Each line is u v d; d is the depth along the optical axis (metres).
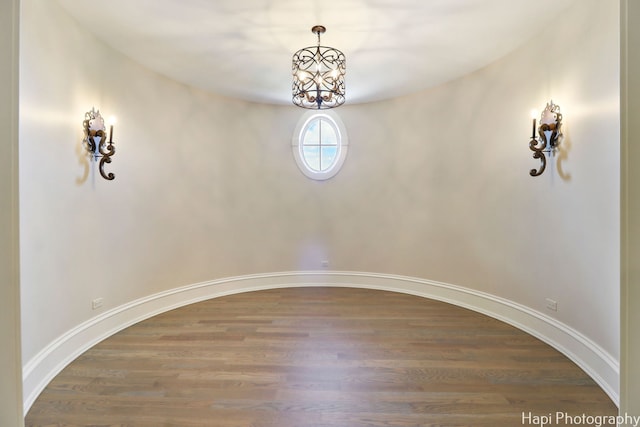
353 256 4.93
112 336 3.08
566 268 2.63
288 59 3.36
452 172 4.04
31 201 2.21
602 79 2.25
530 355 2.66
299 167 4.92
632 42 1.42
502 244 3.42
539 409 1.99
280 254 4.93
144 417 1.93
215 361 2.60
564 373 2.38
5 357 1.48
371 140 4.79
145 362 2.58
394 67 3.60
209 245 4.37
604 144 2.23
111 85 3.12
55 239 2.46
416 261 4.50
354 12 2.57
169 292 3.88
